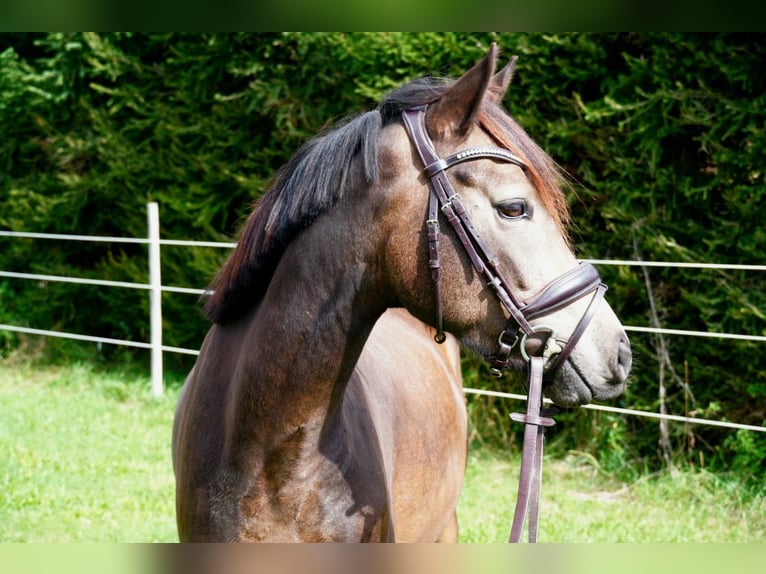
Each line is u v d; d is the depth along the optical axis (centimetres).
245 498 192
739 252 504
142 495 475
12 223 836
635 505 492
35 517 436
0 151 842
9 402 676
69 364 815
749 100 487
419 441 247
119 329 834
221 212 734
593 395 183
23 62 790
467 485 524
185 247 742
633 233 529
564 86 534
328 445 191
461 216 179
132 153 748
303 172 190
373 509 196
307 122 646
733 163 490
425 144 182
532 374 180
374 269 185
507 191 179
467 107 180
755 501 477
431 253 179
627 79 512
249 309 207
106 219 817
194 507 199
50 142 816
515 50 541
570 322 181
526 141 187
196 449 202
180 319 771
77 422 617
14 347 860
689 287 527
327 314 186
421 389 263
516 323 180
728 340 512
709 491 502
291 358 186
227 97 659
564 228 192
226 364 205
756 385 498
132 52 747
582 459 565
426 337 301
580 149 548
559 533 436
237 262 201
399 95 190
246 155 702
